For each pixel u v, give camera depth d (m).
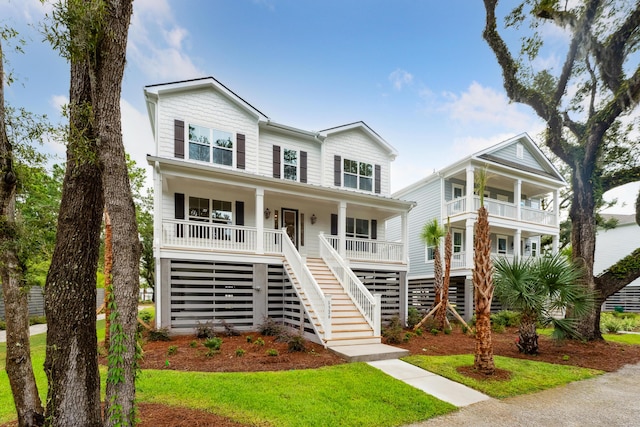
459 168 16.66
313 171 14.39
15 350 3.65
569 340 9.86
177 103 11.61
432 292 17.80
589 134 10.78
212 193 12.28
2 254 3.62
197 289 10.34
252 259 10.91
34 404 3.72
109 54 3.38
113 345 3.31
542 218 18.08
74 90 3.65
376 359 7.46
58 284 3.46
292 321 10.59
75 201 3.56
